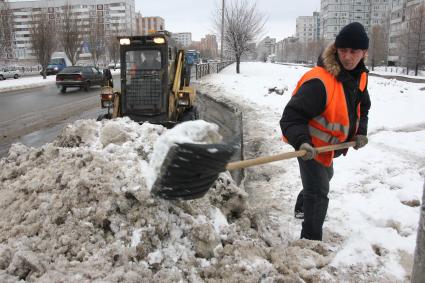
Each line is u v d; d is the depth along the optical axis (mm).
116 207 3268
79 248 2990
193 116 9828
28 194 3537
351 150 6891
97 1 106688
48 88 25641
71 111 14547
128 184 3381
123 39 8914
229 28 31938
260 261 3039
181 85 10211
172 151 2551
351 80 3316
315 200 3574
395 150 6723
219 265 3062
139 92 9133
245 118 11594
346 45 3156
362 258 3172
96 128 4961
